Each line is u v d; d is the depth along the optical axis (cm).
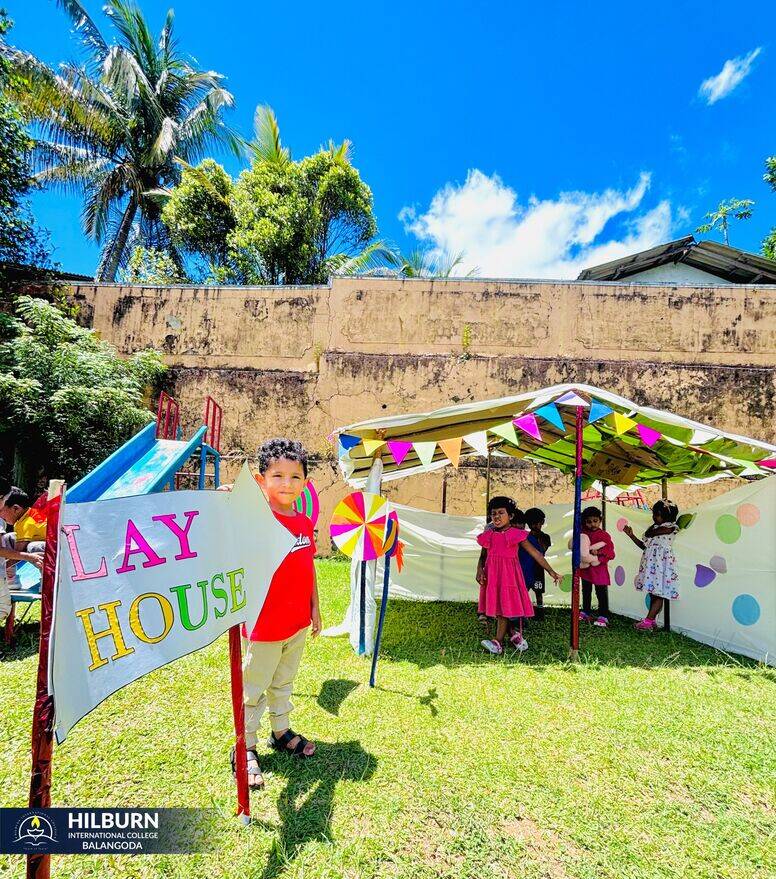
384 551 377
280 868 192
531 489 903
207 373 982
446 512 912
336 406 957
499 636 447
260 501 211
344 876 189
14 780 240
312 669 391
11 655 397
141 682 353
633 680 382
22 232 970
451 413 438
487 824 219
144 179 1650
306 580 259
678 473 594
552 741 287
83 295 1006
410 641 471
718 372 902
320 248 1694
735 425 889
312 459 948
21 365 786
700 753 277
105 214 1628
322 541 930
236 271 1539
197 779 243
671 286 930
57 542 126
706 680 386
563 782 249
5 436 813
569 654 432
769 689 370
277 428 965
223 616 180
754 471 499
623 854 204
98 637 136
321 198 1598
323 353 972
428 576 661
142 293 1009
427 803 231
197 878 187
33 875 130
